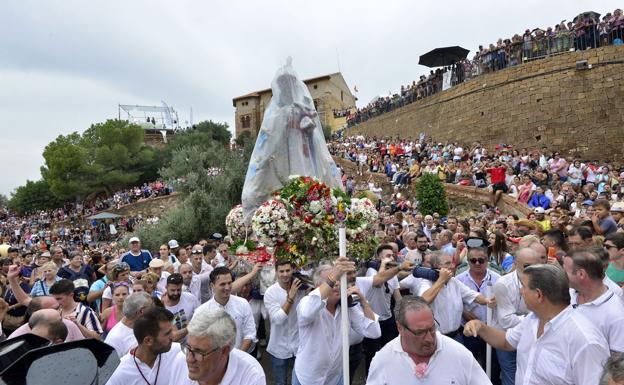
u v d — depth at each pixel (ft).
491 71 85.76
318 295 12.32
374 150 93.97
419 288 15.64
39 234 127.24
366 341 18.17
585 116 72.49
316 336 12.92
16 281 18.85
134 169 173.17
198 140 170.60
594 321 10.31
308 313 12.36
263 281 20.43
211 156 54.03
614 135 69.82
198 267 23.79
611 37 72.28
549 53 78.18
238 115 209.05
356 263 20.47
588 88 72.69
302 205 19.48
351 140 115.85
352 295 13.21
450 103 92.79
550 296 9.50
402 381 9.18
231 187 51.13
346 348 11.35
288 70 26.05
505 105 81.41
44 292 22.48
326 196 19.54
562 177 54.13
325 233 19.52
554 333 9.48
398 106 113.70
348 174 87.86
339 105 194.90
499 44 85.46
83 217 140.77
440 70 99.14
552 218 30.63
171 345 10.74
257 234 19.80
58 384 8.07
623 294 11.92
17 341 9.53
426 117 99.60
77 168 160.25
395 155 85.05
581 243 16.58
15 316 18.72
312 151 25.55
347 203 20.01
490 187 56.29
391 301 19.16
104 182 163.43
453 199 62.34
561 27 77.51
